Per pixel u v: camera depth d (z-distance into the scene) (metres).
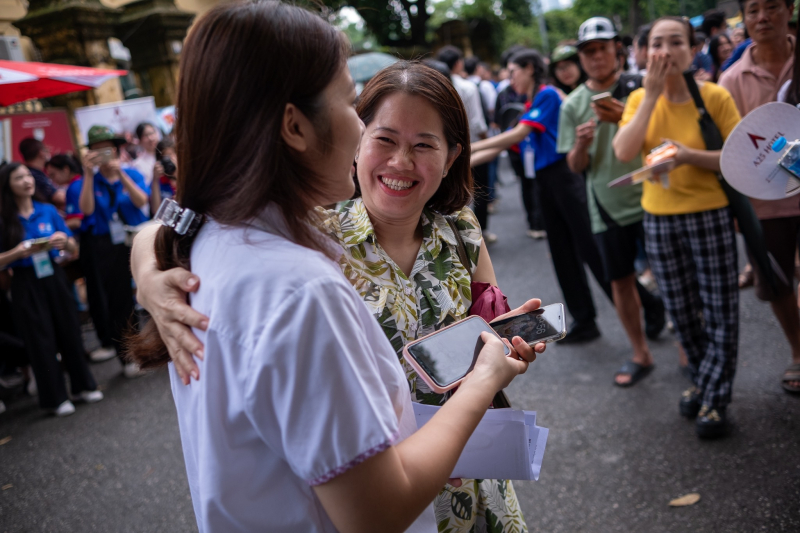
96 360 5.20
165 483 3.23
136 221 4.88
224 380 0.88
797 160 2.01
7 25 8.25
